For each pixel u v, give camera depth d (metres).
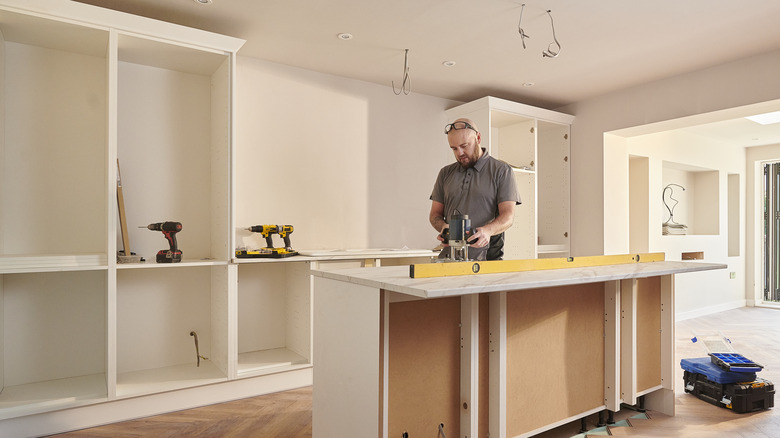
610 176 4.41
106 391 2.51
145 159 3.03
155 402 2.63
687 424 2.54
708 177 6.55
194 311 3.20
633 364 2.48
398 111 4.15
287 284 3.48
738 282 6.78
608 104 4.29
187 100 3.18
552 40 3.09
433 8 2.65
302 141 3.62
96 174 2.86
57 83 2.74
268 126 3.47
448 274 1.78
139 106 3.01
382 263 3.62
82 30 2.45
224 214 2.91
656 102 3.94
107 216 2.45
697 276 6.06
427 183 4.31
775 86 3.25
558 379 2.26
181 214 3.15
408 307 1.79
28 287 2.65
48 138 2.71
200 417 2.60
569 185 4.59
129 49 2.73
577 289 2.36
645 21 2.81
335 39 3.09
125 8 2.65
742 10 2.66
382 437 1.64
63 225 2.76
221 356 2.96
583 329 2.38
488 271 1.90
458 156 2.46
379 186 4.02
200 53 2.80
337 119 3.80
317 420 2.01
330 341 1.93
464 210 2.52
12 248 2.60
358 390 1.74
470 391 1.90
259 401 2.86
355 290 1.76
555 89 4.18
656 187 5.43
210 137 3.26
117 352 2.92
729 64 3.49
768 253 7.02
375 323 1.65
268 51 3.30
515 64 3.55
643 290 2.67
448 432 1.91
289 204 3.55
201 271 3.23
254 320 3.38
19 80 2.63
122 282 2.94
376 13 2.72
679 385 3.21
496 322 1.99
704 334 4.86
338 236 3.78
